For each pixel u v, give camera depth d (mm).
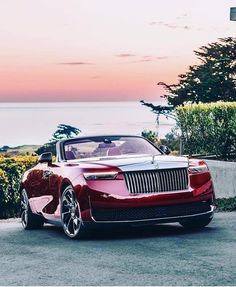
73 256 8500
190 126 18766
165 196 9781
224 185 16375
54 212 10898
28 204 12320
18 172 17109
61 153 11258
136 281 6848
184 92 29391
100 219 9750
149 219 9703
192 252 8359
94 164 10164
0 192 16938
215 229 10523
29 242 10094
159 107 29844
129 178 9789
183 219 9938
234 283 6605
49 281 7043
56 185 10727
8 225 13758
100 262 7973
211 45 30031
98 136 11578
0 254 8938
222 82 29031
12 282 7066
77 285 6801
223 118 17656
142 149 11320
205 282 6684
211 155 18078
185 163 10109
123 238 9977
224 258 7898
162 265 7594
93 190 9766
